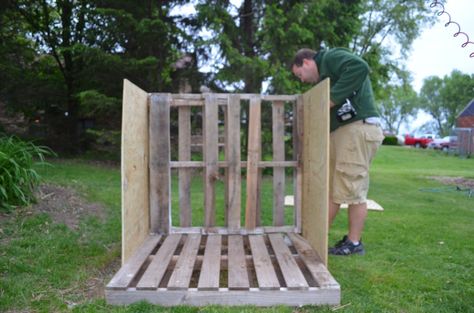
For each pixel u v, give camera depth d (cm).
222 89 845
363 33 1047
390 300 220
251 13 816
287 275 233
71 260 276
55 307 207
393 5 1034
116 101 834
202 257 281
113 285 213
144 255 272
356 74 280
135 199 286
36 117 1070
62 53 1021
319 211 273
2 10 963
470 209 502
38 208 386
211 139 340
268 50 803
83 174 688
